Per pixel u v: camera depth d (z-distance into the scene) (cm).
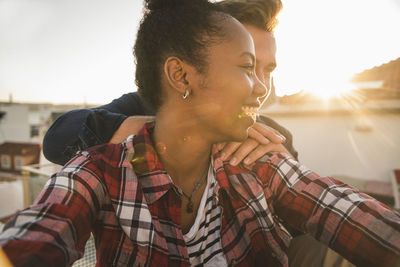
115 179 75
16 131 3891
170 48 69
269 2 108
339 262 99
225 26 67
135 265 73
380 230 67
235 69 66
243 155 91
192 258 81
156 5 76
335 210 75
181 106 71
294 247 110
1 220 897
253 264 87
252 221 89
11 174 2730
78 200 65
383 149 895
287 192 87
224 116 68
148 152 78
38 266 47
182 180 82
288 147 139
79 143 113
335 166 966
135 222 73
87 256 245
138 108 151
